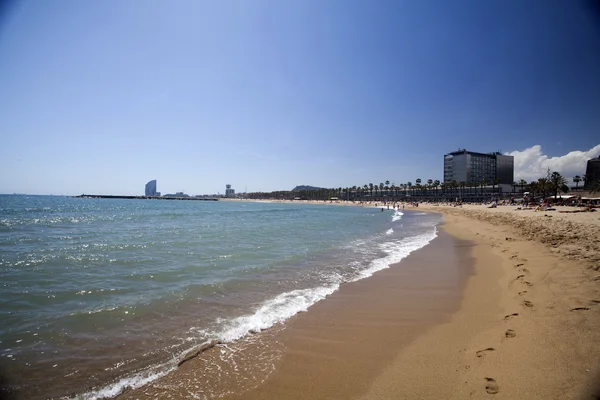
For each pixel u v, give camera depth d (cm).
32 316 662
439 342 535
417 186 15275
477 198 11700
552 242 1390
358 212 7269
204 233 2308
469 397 366
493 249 1455
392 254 1459
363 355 505
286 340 565
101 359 496
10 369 463
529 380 379
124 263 1199
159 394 410
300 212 7006
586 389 345
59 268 1103
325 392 407
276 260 1291
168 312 697
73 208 6725
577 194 8188
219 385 429
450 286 902
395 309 720
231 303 763
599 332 478
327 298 809
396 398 384
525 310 620
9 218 3653
